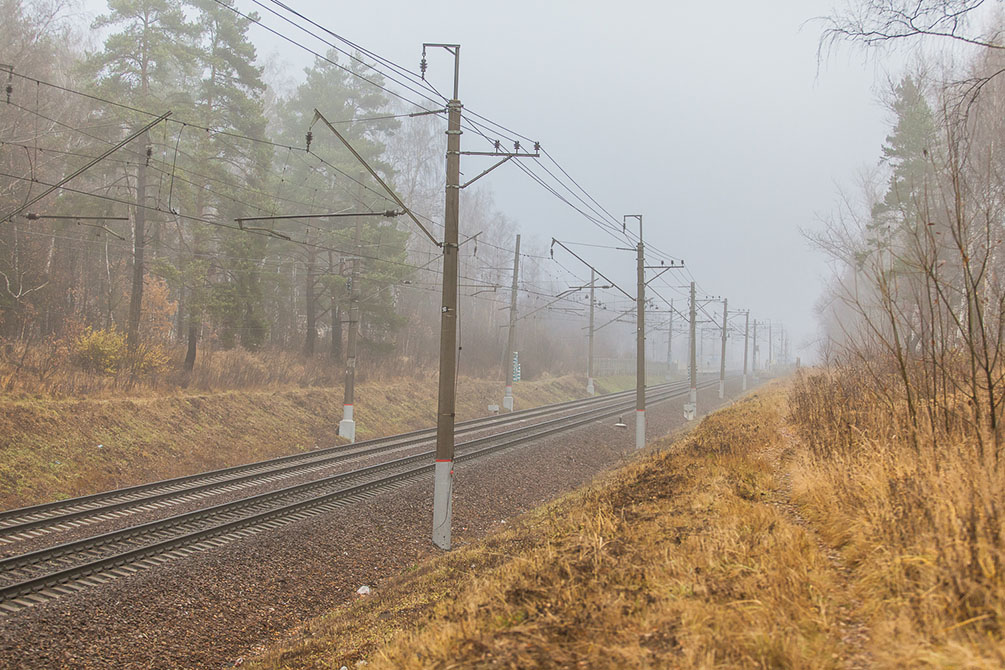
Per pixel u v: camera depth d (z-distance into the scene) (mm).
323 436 26875
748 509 8898
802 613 5172
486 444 23594
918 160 20906
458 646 5777
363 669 6527
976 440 6949
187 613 8914
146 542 11211
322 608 10117
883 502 6570
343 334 44094
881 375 10477
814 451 11023
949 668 3820
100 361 23781
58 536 11672
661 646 4934
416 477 17422
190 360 27469
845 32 7812
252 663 7871
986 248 8023
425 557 12695
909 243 8711
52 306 26828
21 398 18969
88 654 7523
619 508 11336
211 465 20672
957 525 5156
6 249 25062
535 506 17078
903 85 16906
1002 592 4402
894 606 4910
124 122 24859
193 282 27469
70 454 17547
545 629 5711
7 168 25406
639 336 26719
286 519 12953
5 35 26141
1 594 8430
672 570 6613
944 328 8141
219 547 11023
